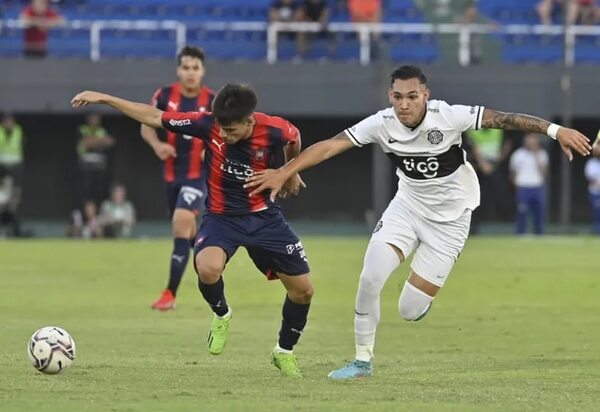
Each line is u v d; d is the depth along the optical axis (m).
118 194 102.31
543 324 47.44
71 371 33.00
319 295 58.59
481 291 59.91
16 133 101.56
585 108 112.19
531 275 67.12
